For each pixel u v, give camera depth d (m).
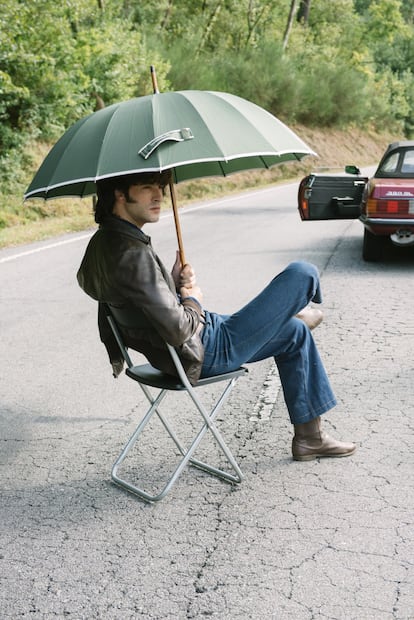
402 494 3.50
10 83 17.73
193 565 2.98
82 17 21.81
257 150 3.05
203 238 13.02
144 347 3.50
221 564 2.98
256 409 4.72
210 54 38.41
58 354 6.16
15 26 18.06
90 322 7.21
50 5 19.03
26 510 3.52
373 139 47.75
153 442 4.29
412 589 2.75
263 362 5.72
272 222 15.41
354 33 58.19
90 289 3.42
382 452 3.99
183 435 4.36
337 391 5.02
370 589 2.76
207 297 8.13
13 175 18.44
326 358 5.78
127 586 2.86
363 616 2.61
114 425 4.58
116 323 3.56
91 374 5.61
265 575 2.88
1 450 4.25
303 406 3.87
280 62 38.69
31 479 3.87
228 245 12.09
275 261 10.38
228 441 4.23
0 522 3.41
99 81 21.03
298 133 39.34
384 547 3.04
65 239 13.57
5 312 7.73
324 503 3.45
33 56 18.20
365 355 5.82
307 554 3.02
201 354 3.45
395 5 58.47
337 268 9.72
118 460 3.84
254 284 8.80
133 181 3.22
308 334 3.82
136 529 3.30
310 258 10.59
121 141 3.03
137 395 5.12
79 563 3.04
